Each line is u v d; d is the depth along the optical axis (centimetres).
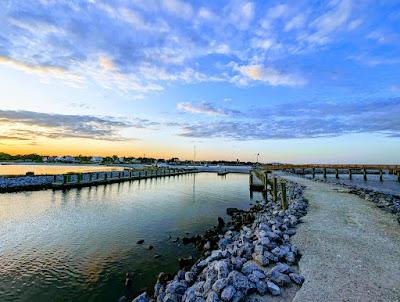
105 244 1282
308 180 3903
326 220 1227
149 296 793
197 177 6656
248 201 2752
